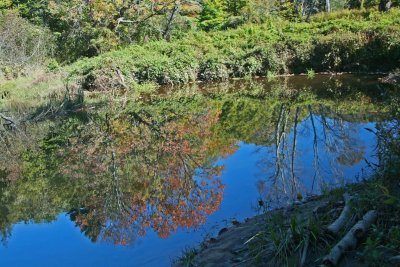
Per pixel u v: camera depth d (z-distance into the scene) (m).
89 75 19.75
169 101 16.69
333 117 11.30
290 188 6.56
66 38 26.05
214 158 9.18
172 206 6.78
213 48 21.61
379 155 5.23
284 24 23.34
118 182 8.41
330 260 3.57
